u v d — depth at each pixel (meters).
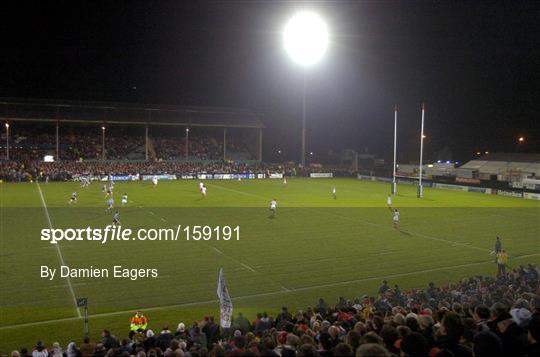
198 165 92.81
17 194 59.78
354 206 53.25
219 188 71.12
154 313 20.88
